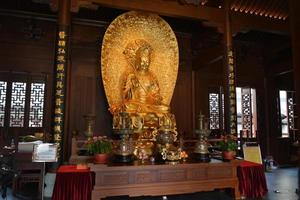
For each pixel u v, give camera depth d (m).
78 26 10.67
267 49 13.55
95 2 7.77
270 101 13.53
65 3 7.35
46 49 10.19
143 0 8.35
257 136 12.31
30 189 7.54
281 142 13.42
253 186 6.82
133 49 10.39
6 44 9.80
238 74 13.20
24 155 6.73
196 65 12.01
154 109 9.73
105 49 10.00
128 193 5.89
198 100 12.23
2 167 6.75
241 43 13.41
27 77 9.88
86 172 5.96
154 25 10.73
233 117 8.56
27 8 9.98
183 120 11.85
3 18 9.87
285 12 10.59
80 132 10.18
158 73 10.77
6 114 9.53
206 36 11.45
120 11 10.97
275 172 10.98
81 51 10.60
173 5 8.62
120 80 10.16
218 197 6.77
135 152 7.41
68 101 9.73
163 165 6.20
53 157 5.83
